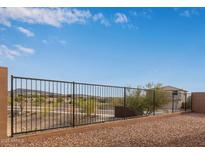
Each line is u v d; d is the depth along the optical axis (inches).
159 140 293.4
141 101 618.8
